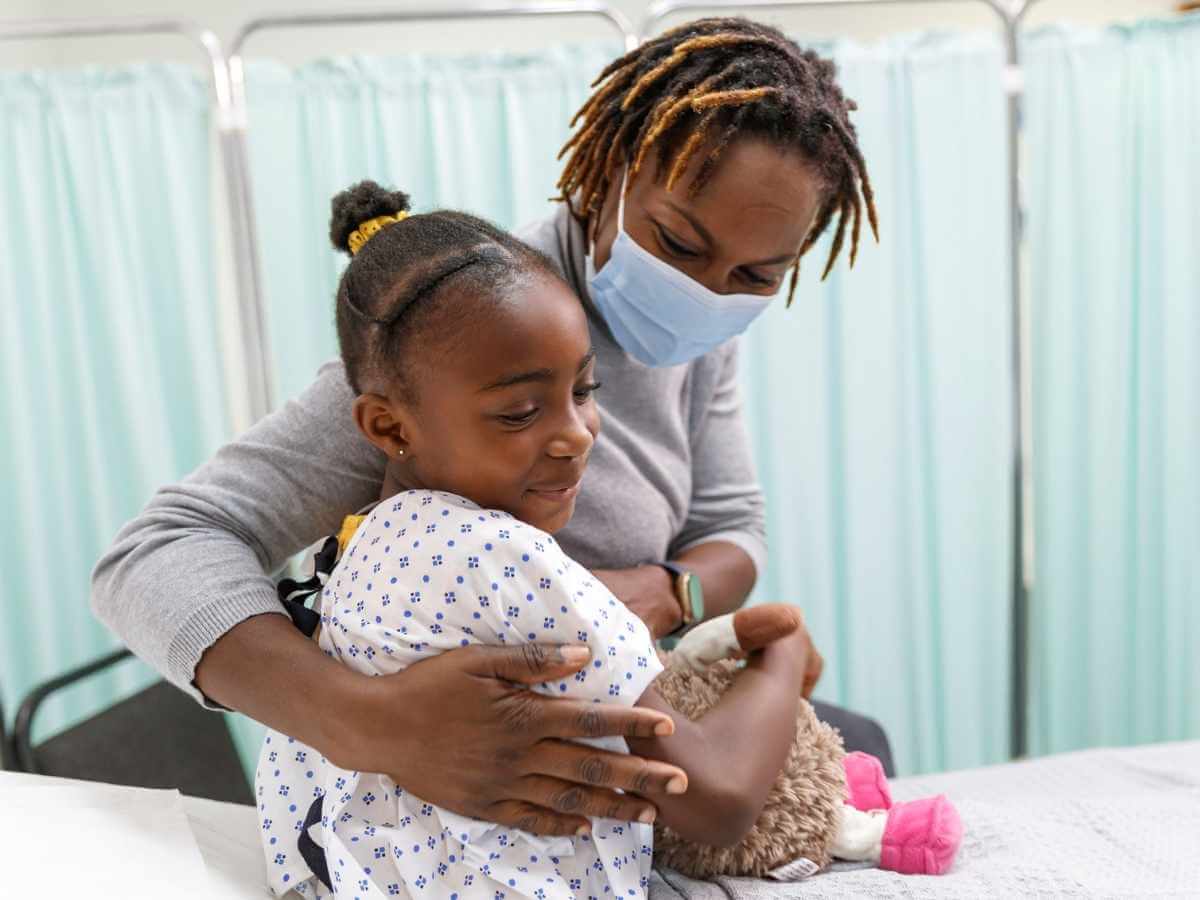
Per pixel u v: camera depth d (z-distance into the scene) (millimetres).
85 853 811
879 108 2143
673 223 917
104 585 874
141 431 2180
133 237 2135
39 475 2205
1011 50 2084
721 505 1263
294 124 2109
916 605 2330
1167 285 2199
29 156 2104
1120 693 2375
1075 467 2307
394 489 856
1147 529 2320
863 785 997
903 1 2012
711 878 877
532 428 755
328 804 762
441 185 2107
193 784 1652
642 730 693
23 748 1463
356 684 718
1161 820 969
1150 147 2189
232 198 2068
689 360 1098
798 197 907
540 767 694
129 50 2547
